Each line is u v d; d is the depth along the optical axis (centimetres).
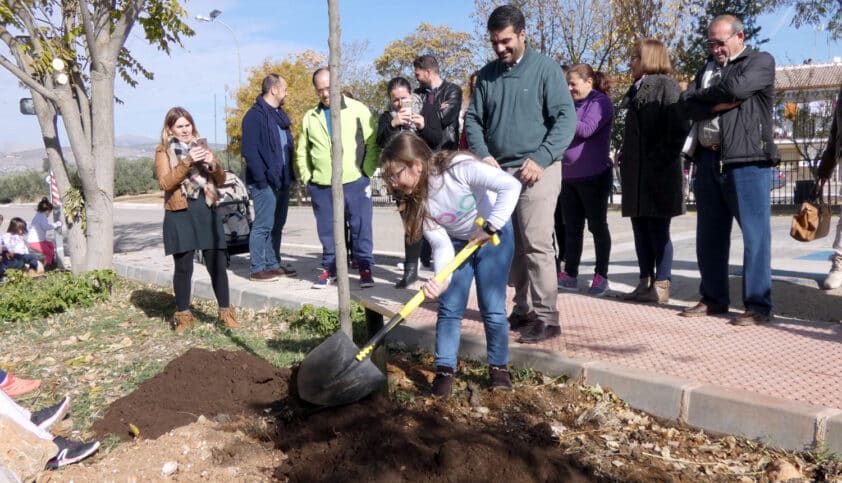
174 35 952
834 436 329
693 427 375
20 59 929
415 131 664
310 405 400
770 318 506
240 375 462
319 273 853
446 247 394
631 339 477
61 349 582
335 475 325
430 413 398
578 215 663
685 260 852
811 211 517
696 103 495
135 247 1589
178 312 616
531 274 477
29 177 5291
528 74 463
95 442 367
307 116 723
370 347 371
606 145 627
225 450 359
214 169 595
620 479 326
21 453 324
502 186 370
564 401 410
